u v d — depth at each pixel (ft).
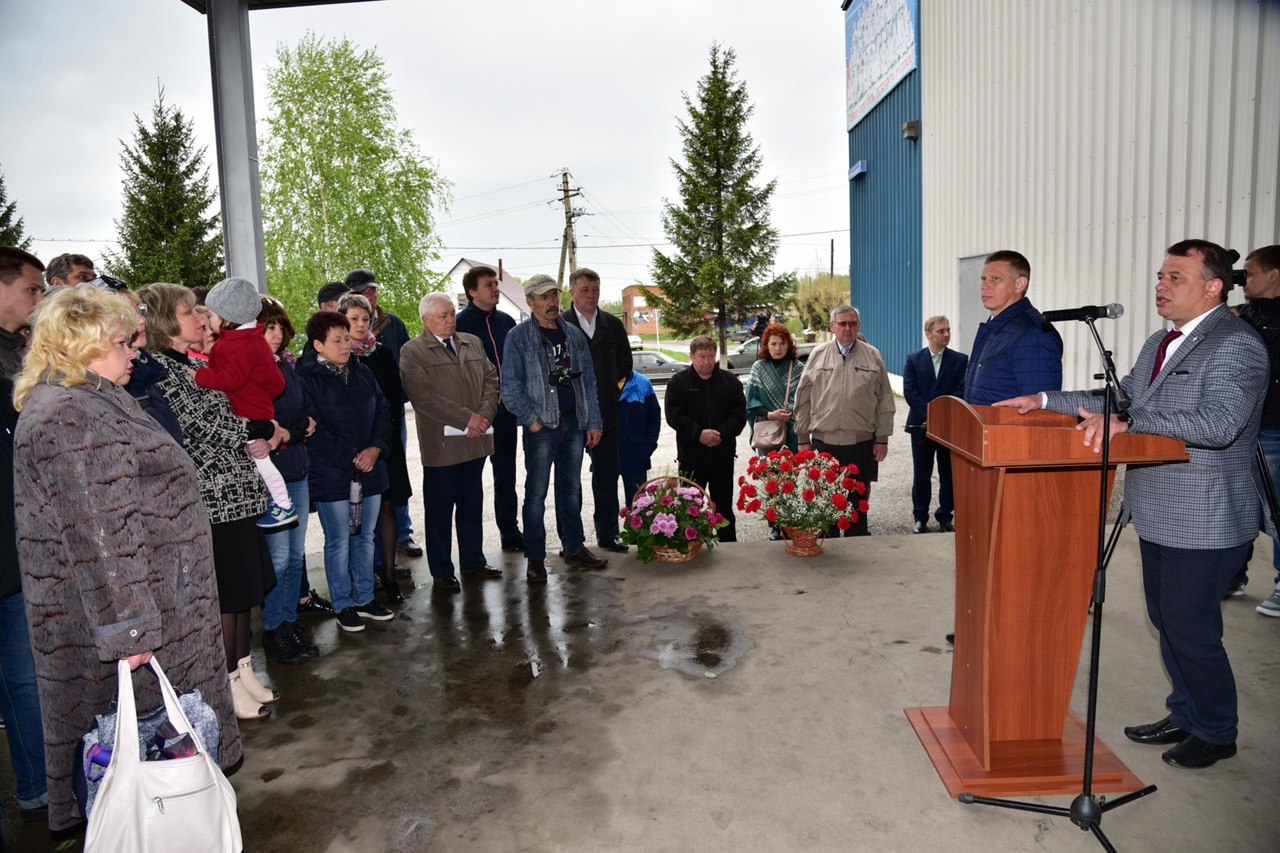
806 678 10.56
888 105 44.98
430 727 9.68
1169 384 8.04
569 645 11.91
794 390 18.35
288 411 11.42
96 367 7.03
